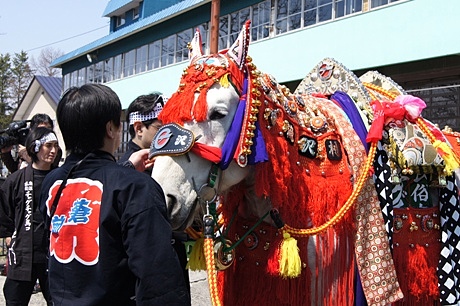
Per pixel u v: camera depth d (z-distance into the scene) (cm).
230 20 1425
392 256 253
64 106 183
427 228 282
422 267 276
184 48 1653
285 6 1241
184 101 210
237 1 1392
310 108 254
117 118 187
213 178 209
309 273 232
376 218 246
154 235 165
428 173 281
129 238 165
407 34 926
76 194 177
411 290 271
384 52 966
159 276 161
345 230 240
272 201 221
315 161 240
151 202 168
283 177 222
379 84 314
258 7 1334
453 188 290
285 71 1192
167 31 1719
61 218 178
